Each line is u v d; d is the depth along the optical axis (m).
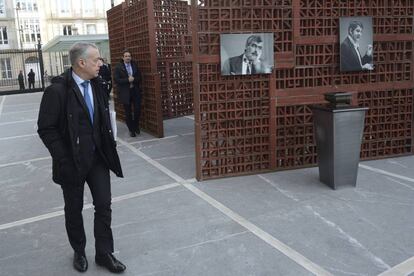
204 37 5.45
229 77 5.61
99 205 3.38
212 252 3.73
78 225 3.46
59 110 3.13
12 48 49.03
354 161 5.16
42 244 4.05
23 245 4.04
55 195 5.46
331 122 5.02
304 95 5.92
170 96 10.96
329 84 6.03
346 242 3.83
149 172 6.25
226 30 5.47
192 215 4.56
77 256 3.56
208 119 5.64
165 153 7.40
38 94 24.50
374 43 6.14
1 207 5.10
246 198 5.01
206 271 3.42
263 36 5.55
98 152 3.32
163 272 3.43
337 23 5.88
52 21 47.66
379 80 6.27
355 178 5.23
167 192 5.34
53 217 4.71
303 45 5.79
